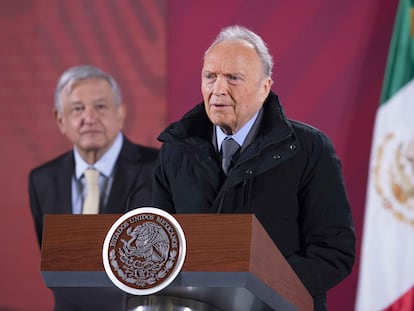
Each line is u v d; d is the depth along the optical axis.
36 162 14.76
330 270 7.44
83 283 5.90
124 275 5.78
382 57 14.48
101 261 5.88
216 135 7.88
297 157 7.75
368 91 14.42
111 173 14.45
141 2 15.22
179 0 15.20
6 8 15.38
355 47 14.59
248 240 5.62
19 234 14.64
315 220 7.72
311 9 14.80
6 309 14.48
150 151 14.61
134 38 15.15
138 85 14.97
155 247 5.76
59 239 5.97
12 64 15.24
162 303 5.96
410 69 14.32
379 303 13.65
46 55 15.20
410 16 14.45
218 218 5.70
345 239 7.62
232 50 7.43
